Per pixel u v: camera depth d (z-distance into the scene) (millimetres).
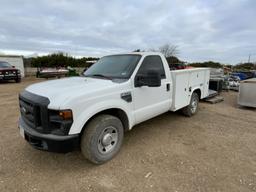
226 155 3215
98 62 4215
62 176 2627
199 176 2625
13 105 6797
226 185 2441
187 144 3633
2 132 4109
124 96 3084
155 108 3781
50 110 2436
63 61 43438
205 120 5117
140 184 2461
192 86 5074
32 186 2416
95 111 2648
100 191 2332
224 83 10266
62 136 2404
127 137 3943
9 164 2898
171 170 2768
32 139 2588
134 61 3521
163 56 4105
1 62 15906
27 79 20234
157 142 3711
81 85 2834
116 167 2848
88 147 2709
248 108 6570
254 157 3156
